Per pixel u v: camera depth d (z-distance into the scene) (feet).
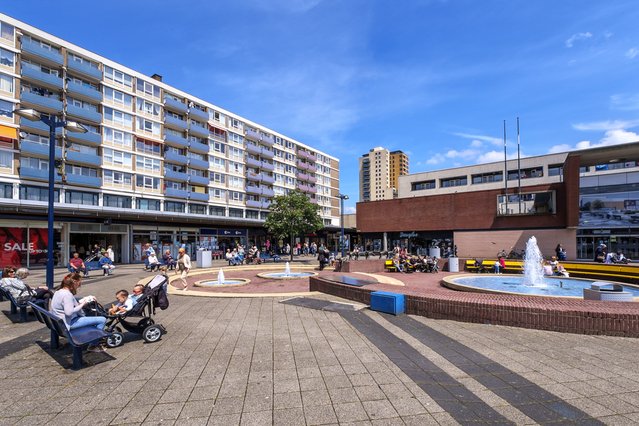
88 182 129.49
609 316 20.40
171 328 22.31
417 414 11.37
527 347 18.40
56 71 126.31
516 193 115.34
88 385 13.71
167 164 165.48
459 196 126.00
